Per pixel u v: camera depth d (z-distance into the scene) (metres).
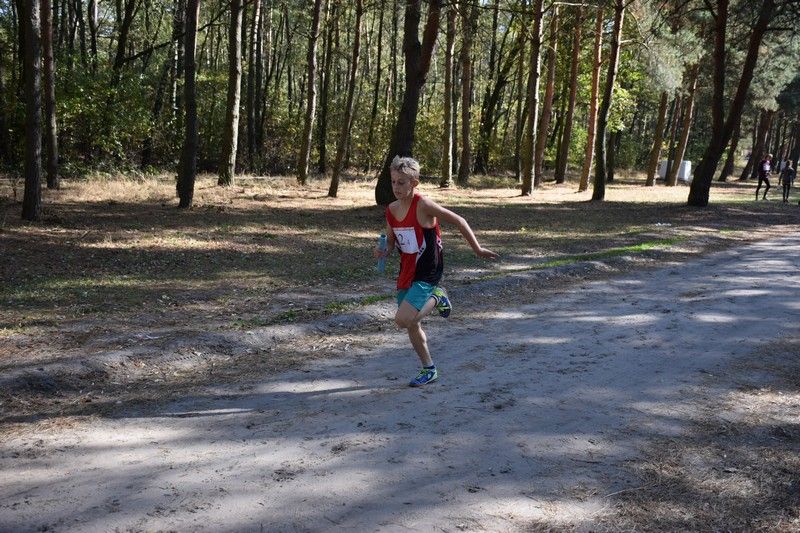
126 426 4.18
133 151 26.45
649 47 27.23
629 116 46.38
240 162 30.45
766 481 3.37
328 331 6.48
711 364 5.40
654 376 5.10
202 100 32.50
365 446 3.82
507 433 3.99
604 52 32.81
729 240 14.00
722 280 9.25
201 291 8.28
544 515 3.04
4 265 9.15
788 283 8.97
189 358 5.54
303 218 15.43
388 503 3.16
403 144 17.41
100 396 4.73
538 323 6.85
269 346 6.01
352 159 36.09
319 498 3.21
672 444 3.83
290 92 40.16
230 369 5.39
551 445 3.82
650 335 6.32
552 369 5.29
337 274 9.61
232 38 20.62
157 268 9.60
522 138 40.94
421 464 3.58
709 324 6.73
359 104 35.69
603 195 23.78
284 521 3.00
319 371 5.33
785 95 41.91
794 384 4.91
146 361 5.37
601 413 4.33
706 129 64.81
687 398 4.61
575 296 8.20
